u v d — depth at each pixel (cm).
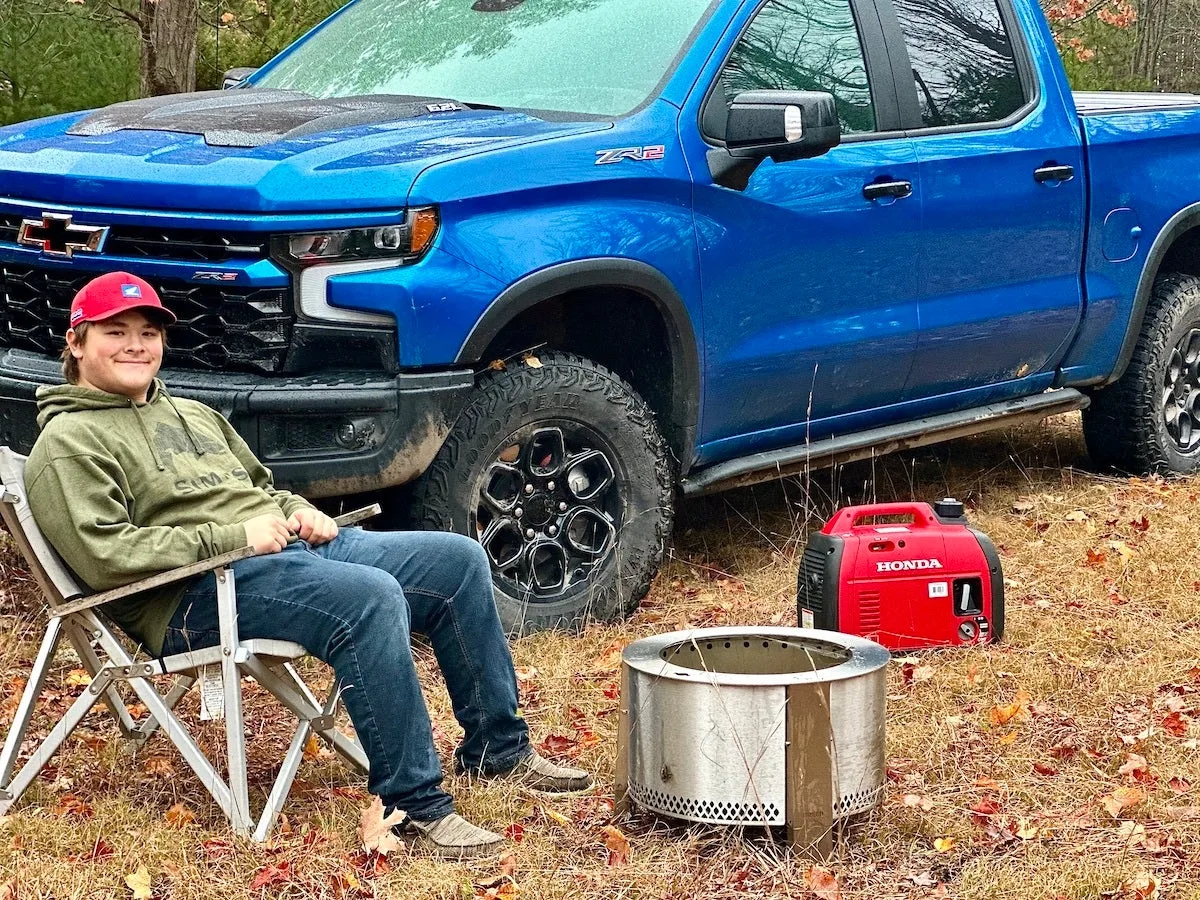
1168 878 302
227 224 400
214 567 306
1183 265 670
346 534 349
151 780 347
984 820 328
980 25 570
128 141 440
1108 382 628
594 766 360
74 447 312
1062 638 449
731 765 306
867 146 512
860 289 512
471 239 416
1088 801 338
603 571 462
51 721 383
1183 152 633
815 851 307
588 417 452
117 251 415
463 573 340
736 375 484
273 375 407
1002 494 627
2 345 447
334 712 356
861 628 438
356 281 402
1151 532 564
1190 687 411
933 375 551
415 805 313
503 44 512
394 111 468
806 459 520
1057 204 573
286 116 461
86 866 304
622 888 298
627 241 444
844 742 309
